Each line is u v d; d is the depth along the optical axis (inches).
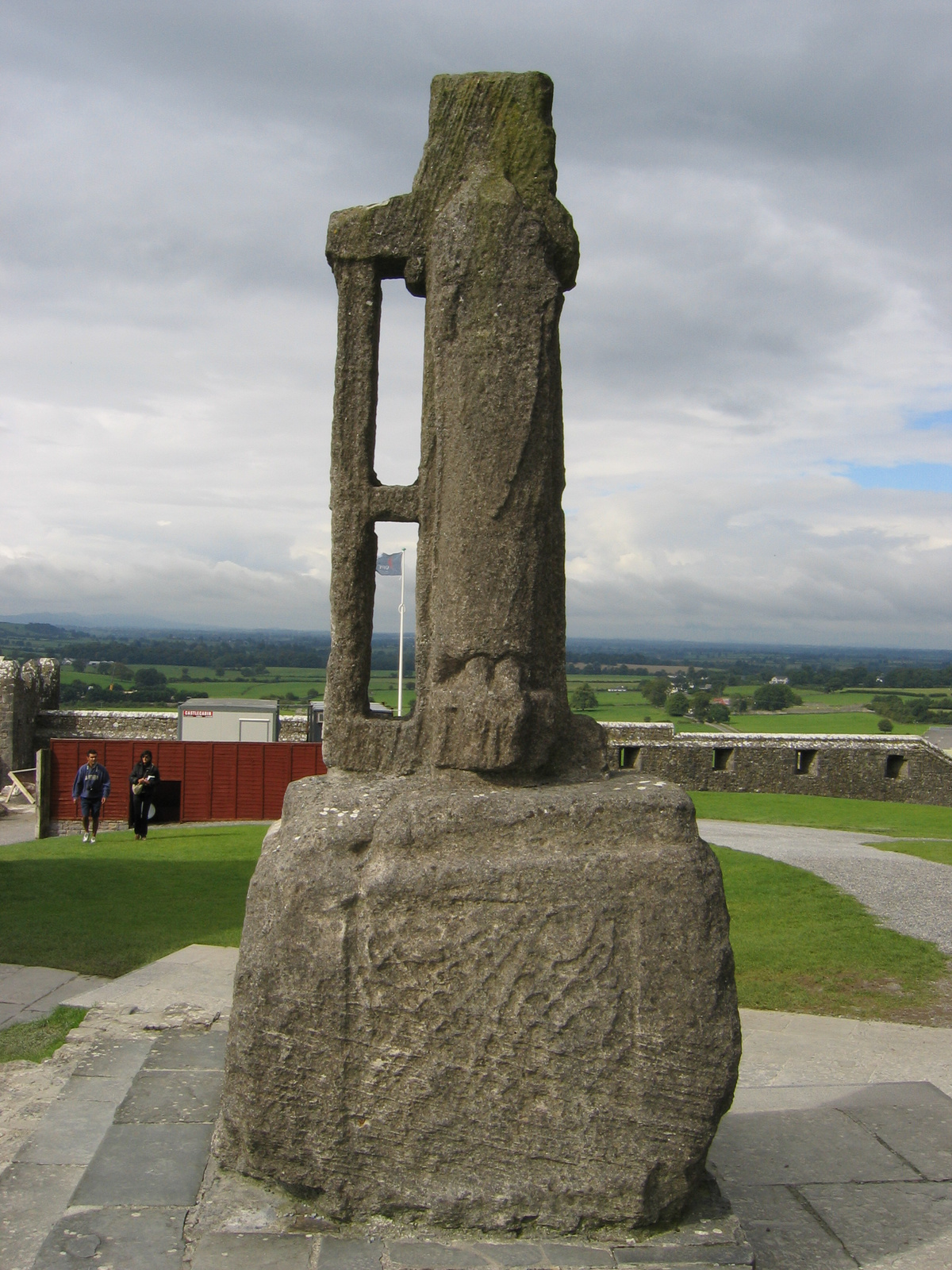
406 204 183.6
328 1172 148.9
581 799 159.3
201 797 798.5
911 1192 177.0
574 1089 148.8
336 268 188.2
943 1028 279.3
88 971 299.3
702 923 153.0
